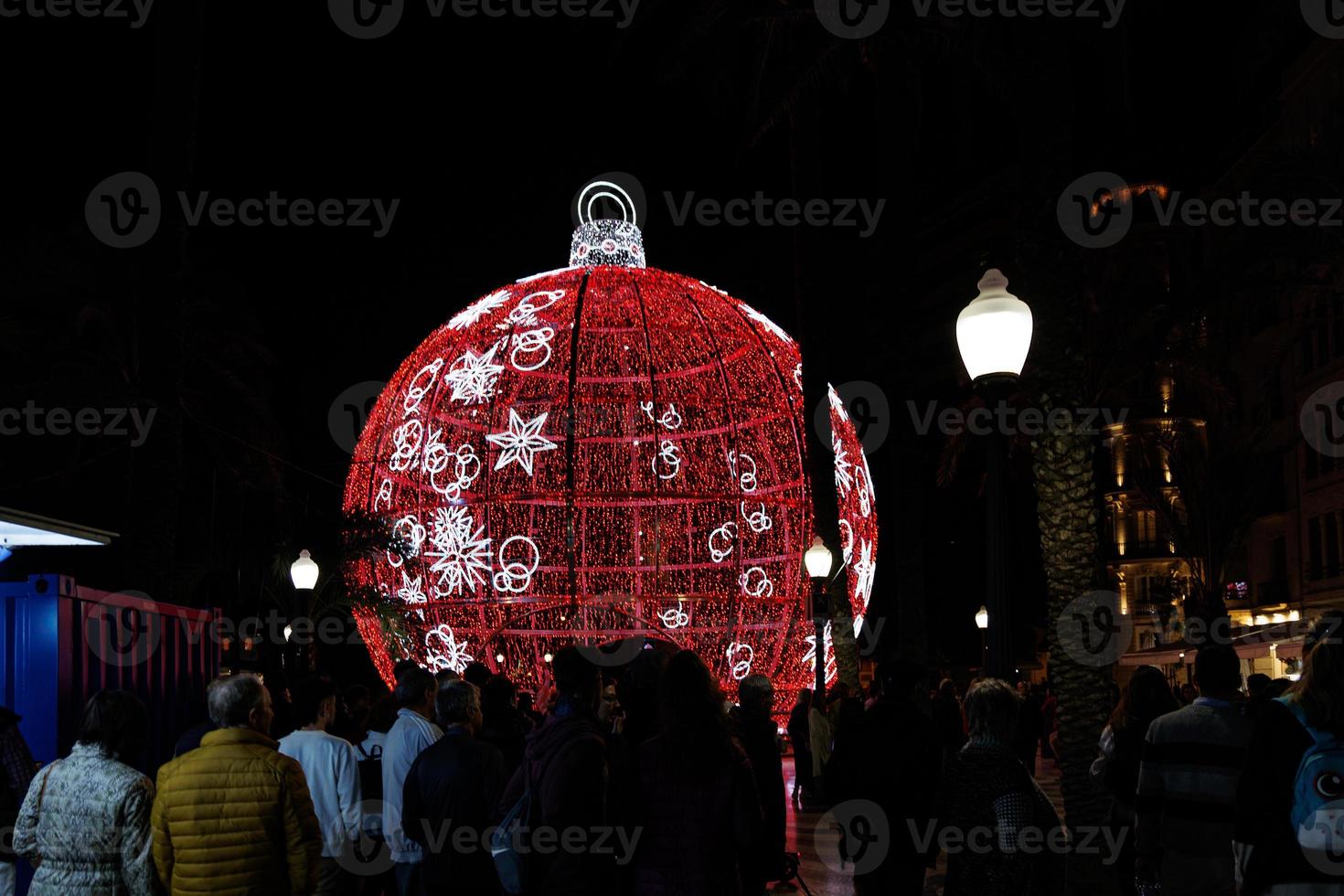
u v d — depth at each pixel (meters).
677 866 4.74
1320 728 4.15
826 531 22.16
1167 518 34.66
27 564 20.52
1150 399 15.99
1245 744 5.65
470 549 22.91
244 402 25.17
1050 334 10.48
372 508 24.30
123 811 5.25
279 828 5.21
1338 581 31.73
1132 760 7.04
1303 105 31.91
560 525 23.42
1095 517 10.36
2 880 6.44
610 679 9.02
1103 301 15.32
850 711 7.56
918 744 6.43
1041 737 24.75
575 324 23.59
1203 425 34.72
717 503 23.83
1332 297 21.33
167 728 9.78
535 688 22.56
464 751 6.30
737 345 25.44
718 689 4.93
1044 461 10.45
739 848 4.95
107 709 5.39
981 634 33.50
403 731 7.18
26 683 7.96
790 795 20.28
